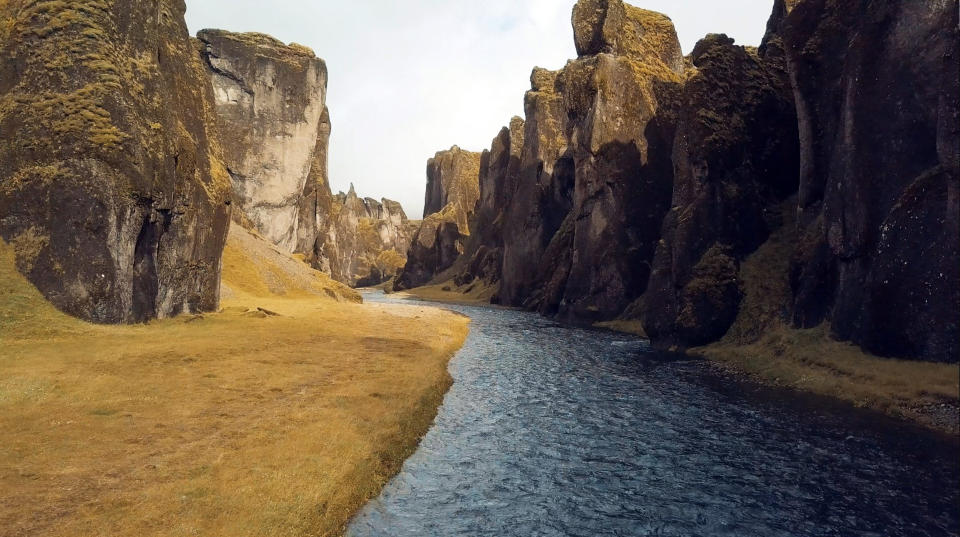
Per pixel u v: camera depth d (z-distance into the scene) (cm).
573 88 8831
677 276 5138
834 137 4222
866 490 1944
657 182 7862
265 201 13888
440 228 19712
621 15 9169
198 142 6075
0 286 3769
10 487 1591
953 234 2791
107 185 4197
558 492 1981
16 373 2766
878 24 3406
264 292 8181
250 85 13612
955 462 2147
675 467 2211
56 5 4716
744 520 1762
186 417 2327
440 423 2805
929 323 2878
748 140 5256
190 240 5381
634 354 4947
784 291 4431
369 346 4519
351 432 2316
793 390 3362
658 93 8450
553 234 11450
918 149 3111
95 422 2183
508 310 10725
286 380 3102
